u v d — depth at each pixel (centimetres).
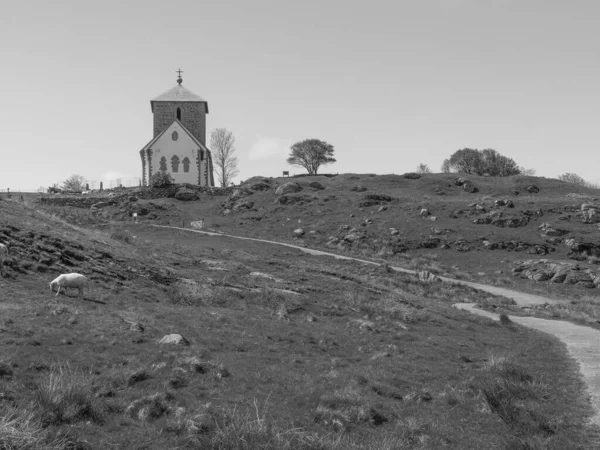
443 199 9062
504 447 1091
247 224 8219
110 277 2412
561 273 5956
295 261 5150
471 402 1344
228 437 950
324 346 1788
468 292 4844
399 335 2141
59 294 1967
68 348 1352
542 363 1902
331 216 8325
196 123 10600
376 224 7856
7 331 1405
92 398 1041
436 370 1625
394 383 1435
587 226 7800
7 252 2248
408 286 4594
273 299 2586
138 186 10012
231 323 1956
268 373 1373
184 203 9312
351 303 2831
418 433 1112
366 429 1105
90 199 8812
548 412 1309
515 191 9794
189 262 3341
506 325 2925
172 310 2034
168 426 995
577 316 3694
